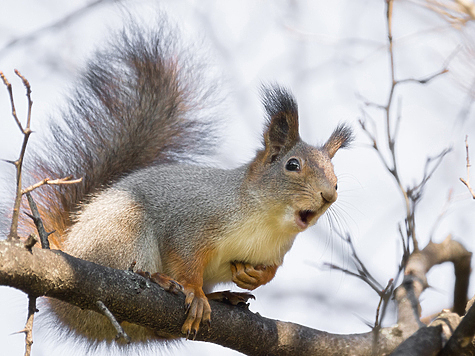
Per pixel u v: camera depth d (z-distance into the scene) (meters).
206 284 11.63
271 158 11.29
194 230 10.71
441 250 11.77
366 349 9.86
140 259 10.55
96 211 10.82
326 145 12.17
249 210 10.81
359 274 9.07
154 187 11.21
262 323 9.64
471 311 8.03
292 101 11.54
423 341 8.35
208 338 9.31
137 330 10.65
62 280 7.49
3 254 6.99
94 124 13.20
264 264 11.21
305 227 10.76
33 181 11.98
